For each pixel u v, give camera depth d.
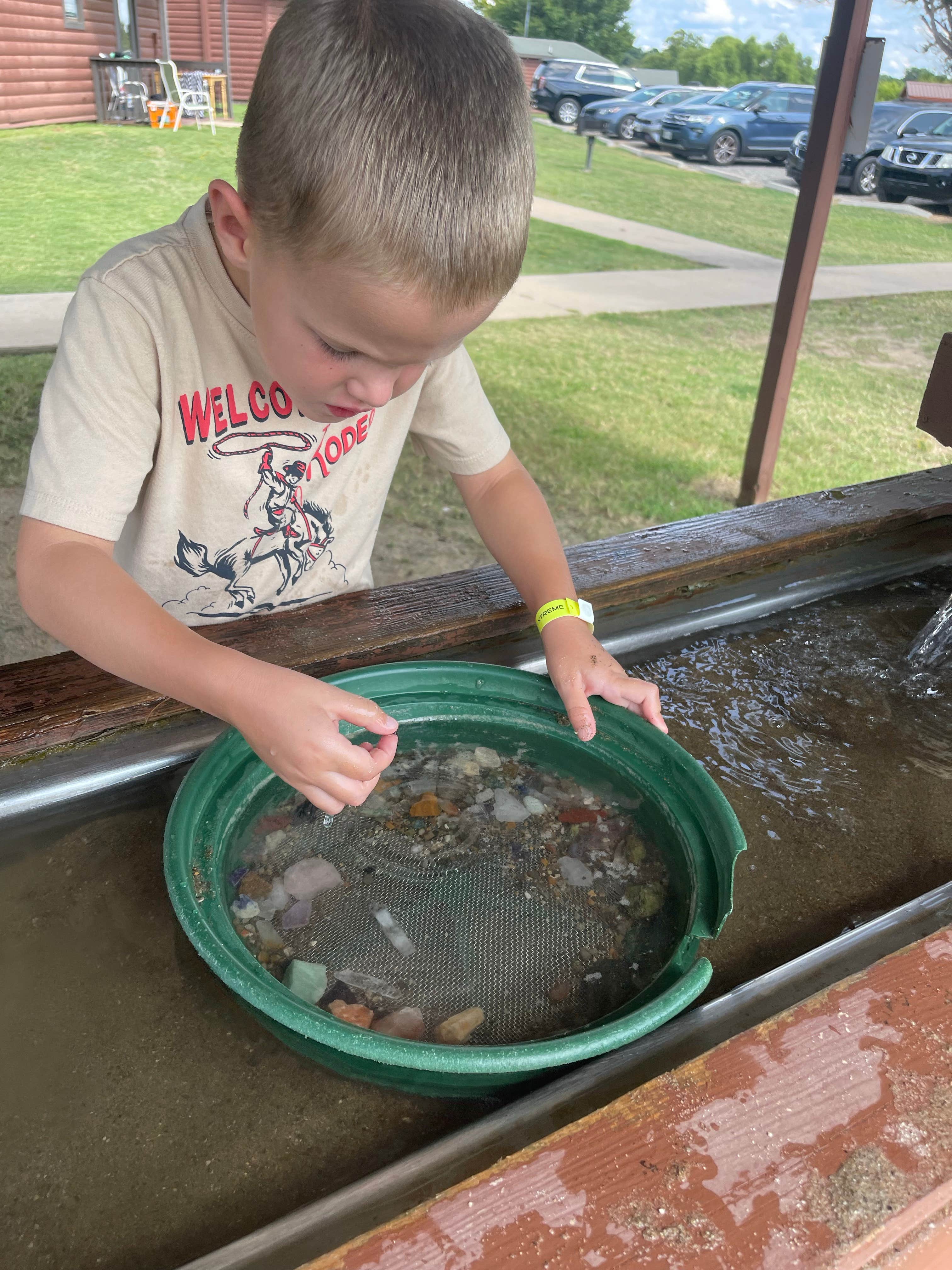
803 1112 0.55
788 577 1.33
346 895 0.74
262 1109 0.59
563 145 14.34
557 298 7.00
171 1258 0.51
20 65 11.43
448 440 1.22
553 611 1.01
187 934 0.63
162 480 1.09
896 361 6.23
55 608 0.83
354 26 0.65
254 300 0.76
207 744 0.90
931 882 0.84
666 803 0.84
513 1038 0.64
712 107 13.89
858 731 1.05
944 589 1.36
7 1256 0.51
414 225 0.64
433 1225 0.48
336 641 1.03
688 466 4.30
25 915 0.71
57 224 7.48
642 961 0.70
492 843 0.81
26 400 4.21
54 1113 0.58
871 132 11.60
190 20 15.23
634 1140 0.53
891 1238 0.50
